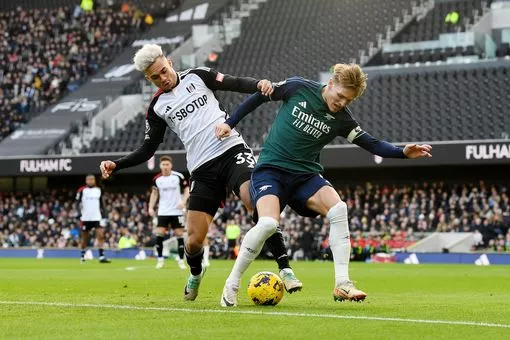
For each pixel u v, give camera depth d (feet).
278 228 32.89
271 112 153.58
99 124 163.43
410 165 129.59
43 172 150.51
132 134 160.76
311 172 31.48
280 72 168.96
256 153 142.72
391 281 58.70
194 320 25.98
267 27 184.14
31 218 153.48
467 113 141.18
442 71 150.71
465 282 57.62
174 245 124.67
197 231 33.81
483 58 152.87
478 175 137.80
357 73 29.94
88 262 100.37
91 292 42.47
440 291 46.60
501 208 122.21
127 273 68.03
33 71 188.24
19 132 168.35
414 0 175.22
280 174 31.19
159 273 67.97
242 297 36.37
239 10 192.34
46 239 145.38
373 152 31.50
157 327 24.18
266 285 31.63
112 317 27.22
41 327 24.52
